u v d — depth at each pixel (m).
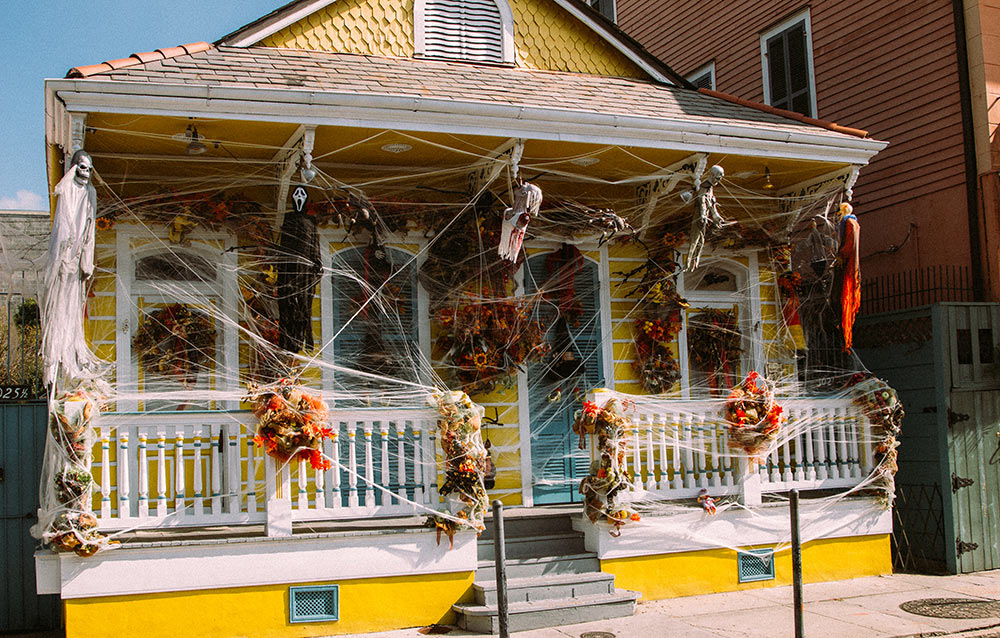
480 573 8.09
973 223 11.24
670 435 9.58
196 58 8.79
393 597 7.70
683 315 10.94
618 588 8.54
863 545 9.93
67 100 7.28
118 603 7.06
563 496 10.20
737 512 9.16
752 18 15.23
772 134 9.64
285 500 7.50
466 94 8.91
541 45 11.23
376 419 7.86
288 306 8.48
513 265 9.55
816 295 10.87
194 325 8.88
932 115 11.91
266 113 7.82
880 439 9.97
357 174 9.59
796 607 6.96
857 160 10.20
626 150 9.37
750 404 9.20
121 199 8.70
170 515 7.30
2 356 10.48
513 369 9.73
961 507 10.22
